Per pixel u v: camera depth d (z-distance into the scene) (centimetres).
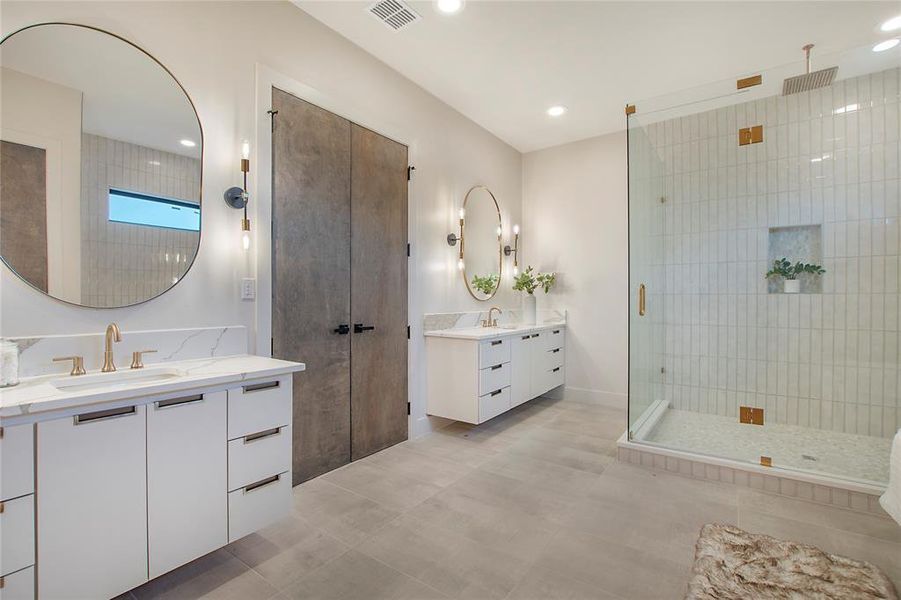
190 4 200
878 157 310
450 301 371
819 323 331
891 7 236
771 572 163
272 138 231
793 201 338
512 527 199
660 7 238
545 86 332
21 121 153
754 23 252
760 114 349
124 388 132
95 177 170
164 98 190
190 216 199
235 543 186
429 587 158
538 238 475
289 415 182
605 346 435
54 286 160
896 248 306
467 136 392
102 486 129
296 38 245
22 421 115
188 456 149
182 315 196
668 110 341
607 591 155
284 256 238
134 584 136
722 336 366
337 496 230
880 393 311
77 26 166
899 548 181
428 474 260
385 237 304
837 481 222
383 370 303
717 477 251
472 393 315
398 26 260
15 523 114
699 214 374
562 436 334
